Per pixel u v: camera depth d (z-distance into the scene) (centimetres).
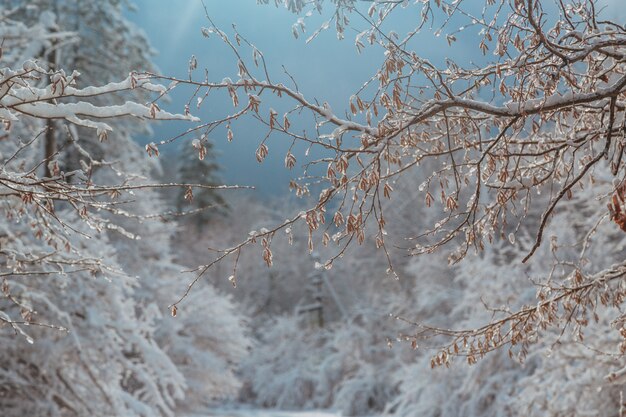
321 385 3059
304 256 4412
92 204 406
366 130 361
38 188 422
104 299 1263
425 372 1602
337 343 2834
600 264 1138
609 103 375
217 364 2094
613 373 519
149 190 2273
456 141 421
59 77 344
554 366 895
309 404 3122
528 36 386
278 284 4553
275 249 4512
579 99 345
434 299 2111
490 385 1370
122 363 1281
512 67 354
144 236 2328
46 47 761
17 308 1170
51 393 1244
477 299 1417
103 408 1264
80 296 1197
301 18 368
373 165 359
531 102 353
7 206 497
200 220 4562
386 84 362
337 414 2733
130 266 2222
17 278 966
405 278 2831
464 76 403
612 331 812
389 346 458
